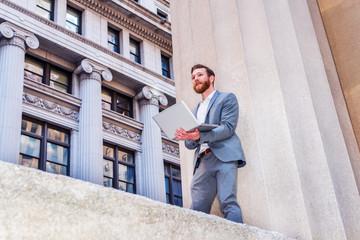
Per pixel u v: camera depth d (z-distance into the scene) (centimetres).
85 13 2514
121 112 2612
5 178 155
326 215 321
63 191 170
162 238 197
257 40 404
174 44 515
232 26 435
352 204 330
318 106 367
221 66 425
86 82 2350
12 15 2097
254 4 422
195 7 501
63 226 165
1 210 150
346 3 461
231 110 368
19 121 1947
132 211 190
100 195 181
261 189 353
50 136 2169
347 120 410
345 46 450
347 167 351
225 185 357
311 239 309
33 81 2117
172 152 2780
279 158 349
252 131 377
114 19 2675
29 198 159
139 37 2817
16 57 2039
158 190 2466
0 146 1844
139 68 2670
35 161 2067
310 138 351
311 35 417
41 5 2317
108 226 178
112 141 2439
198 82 403
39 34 2180
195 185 378
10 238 150
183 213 214
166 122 348
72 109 2288
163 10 3109
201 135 345
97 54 2438
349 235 309
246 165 370
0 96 1936
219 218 236
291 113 362
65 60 2361
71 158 2195
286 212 329
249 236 248
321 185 331
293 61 387
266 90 379
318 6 476
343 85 441
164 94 2798
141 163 2552
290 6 420
